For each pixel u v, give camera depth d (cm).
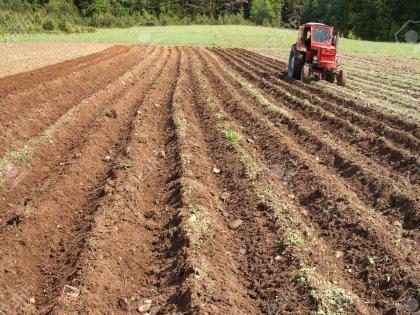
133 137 927
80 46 3419
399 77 1894
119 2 6819
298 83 1636
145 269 525
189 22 6738
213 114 1145
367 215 617
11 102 1123
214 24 6775
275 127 1011
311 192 702
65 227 609
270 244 553
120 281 493
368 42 4709
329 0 6825
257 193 680
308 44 1689
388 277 490
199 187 695
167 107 1248
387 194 686
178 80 1606
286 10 7381
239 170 778
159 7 7119
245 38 4816
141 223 612
